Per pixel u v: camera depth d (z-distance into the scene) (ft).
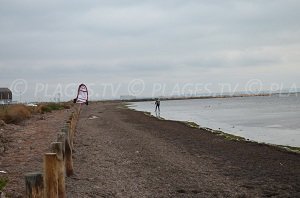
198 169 43.88
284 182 37.83
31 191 18.16
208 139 75.15
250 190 34.42
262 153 57.47
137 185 34.96
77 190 31.24
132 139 70.64
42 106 156.46
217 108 277.85
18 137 62.34
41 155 46.26
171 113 208.23
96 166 42.83
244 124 125.18
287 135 91.04
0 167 39.14
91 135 74.43
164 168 43.55
